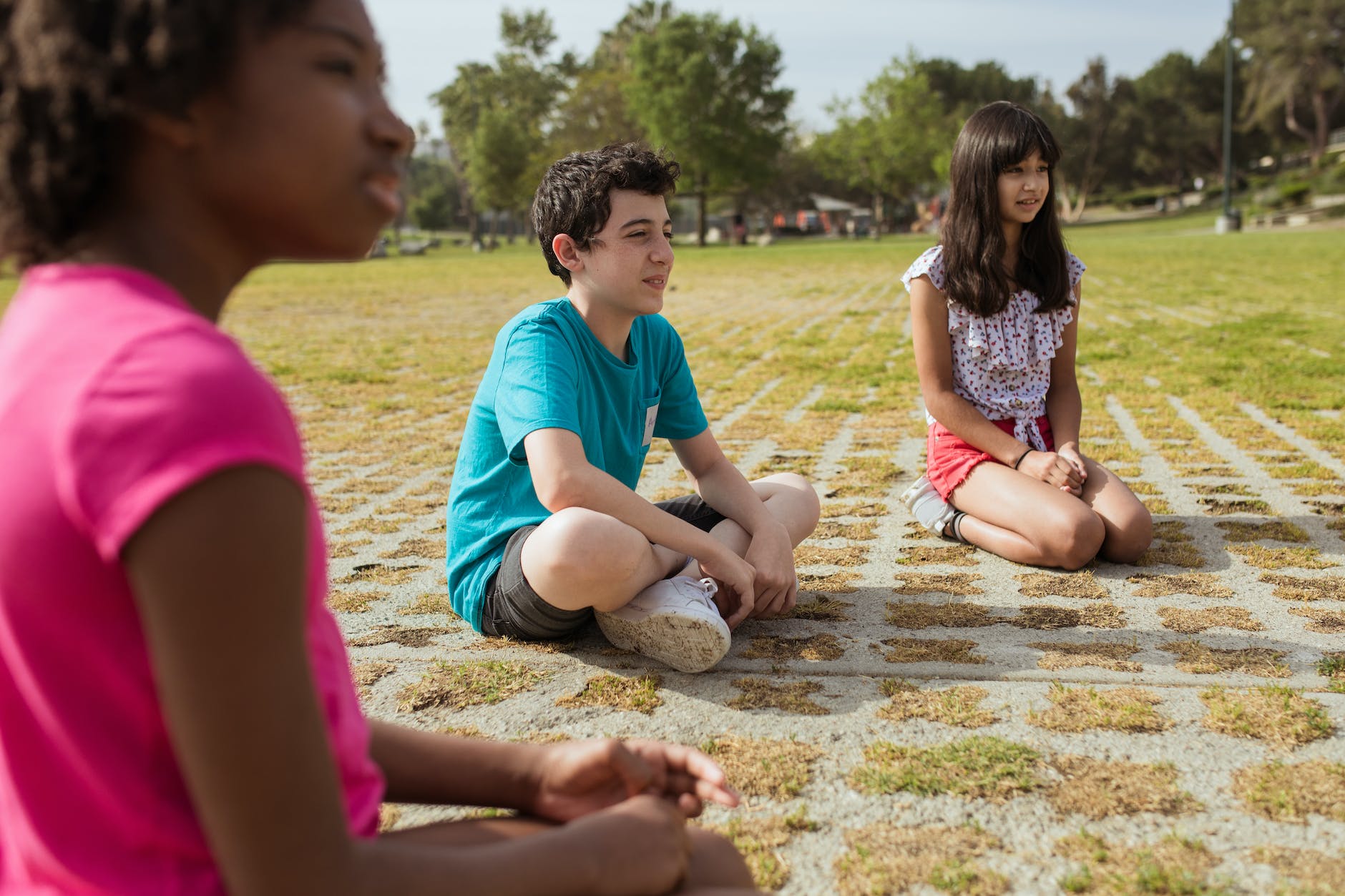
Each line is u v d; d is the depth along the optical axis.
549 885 0.91
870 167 54.91
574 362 2.60
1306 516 3.72
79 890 0.81
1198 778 1.96
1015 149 3.28
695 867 1.11
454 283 20.00
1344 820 1.80
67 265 0.80
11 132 0.76
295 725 0.76
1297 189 46.97
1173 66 72.38
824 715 2.27
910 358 8.23
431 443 5.41
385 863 0.84
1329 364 6.91
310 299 15.91
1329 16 59.12
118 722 0.78
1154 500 3.99
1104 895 1.60
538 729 2.24
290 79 0.81
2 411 0.73
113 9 0.74
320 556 0.94
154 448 0.70
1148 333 9.08
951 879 1.65
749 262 26.66
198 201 0.82
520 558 2.54
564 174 2.60
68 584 0.72
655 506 2.48
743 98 51.19
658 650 2.51
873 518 3.91
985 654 2.58
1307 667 2.45
